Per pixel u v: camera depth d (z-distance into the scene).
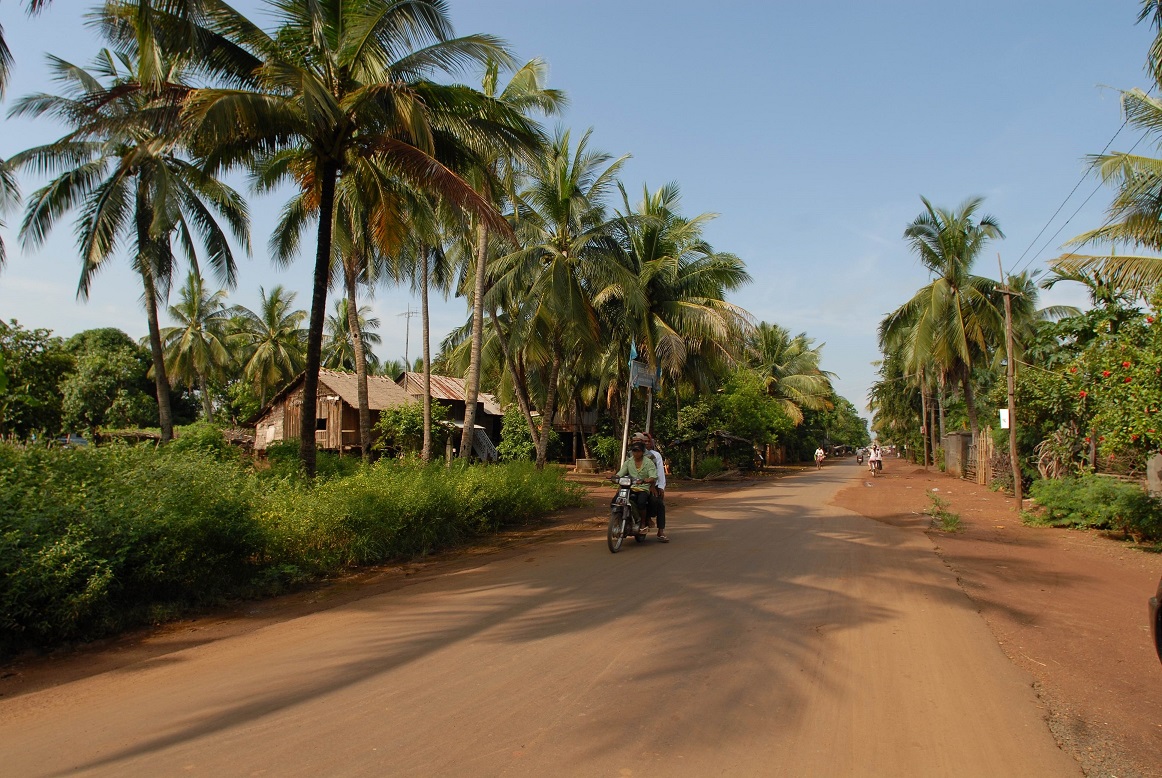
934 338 26.69
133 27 9.42
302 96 8.99
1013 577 8.33
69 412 31.78
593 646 5.36
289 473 10.04
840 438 95.94
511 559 9.27
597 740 3.74
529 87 16.66
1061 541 11.12
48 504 6.08
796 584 7.64
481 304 16.08
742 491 21.94
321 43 10.20
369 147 10.75
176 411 45.38
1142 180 11.98
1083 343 16.03
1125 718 4.26
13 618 5.26
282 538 7.75
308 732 3.81
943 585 7.79
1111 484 12.03
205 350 37.41
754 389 33.78
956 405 40.94
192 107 8.89
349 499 8.73
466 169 12.25
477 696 4.34
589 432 41.00
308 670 4.83
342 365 47.41
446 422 26.59
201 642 5.61
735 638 5.59
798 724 4.02
